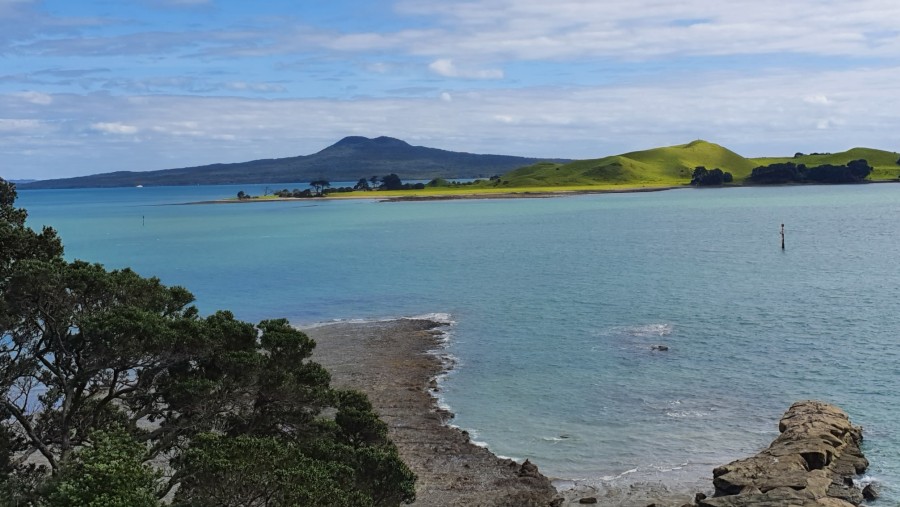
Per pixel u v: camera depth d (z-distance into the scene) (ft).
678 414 129.08
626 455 112.27
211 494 61.98
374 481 78.54
